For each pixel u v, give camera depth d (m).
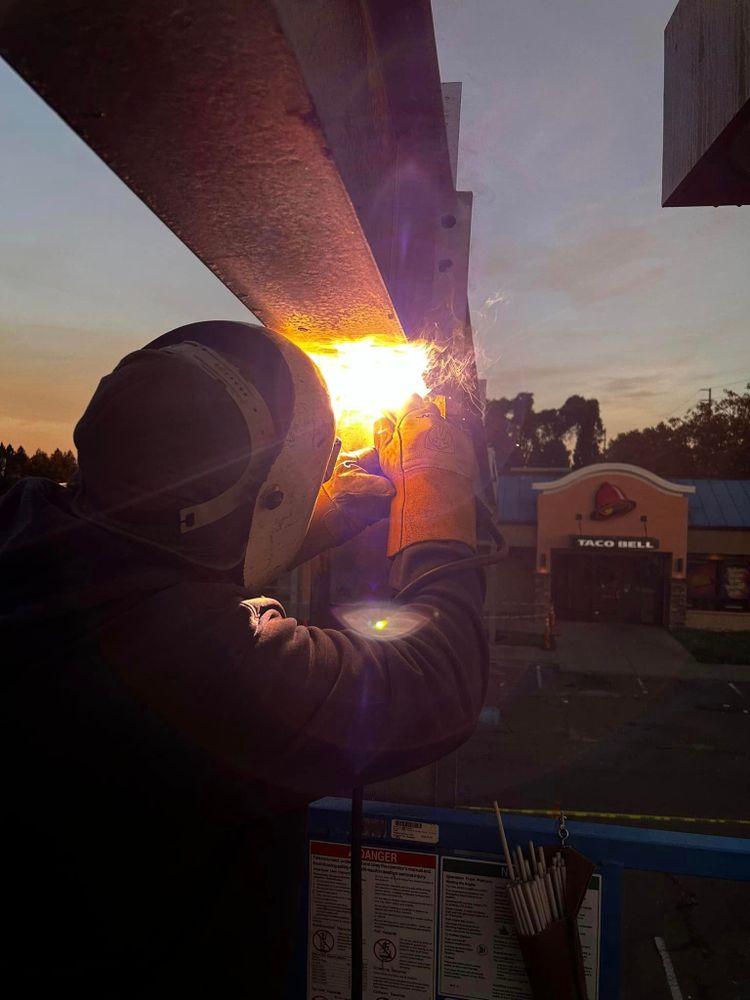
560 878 1.05
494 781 10.34
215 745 0.61
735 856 1.06
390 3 0.72
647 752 11.66
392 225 0.89
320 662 0.65
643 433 56.50
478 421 1.39
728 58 0.88
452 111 1.28
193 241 0.65
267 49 0.40
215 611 0.63
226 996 0.72
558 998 0.99
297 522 0.75
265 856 0.75
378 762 0.66
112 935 0.64
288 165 0.52
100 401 0.65
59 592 0.62
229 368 0.68
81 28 0.39
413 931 1.17
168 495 0.64
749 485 25.09
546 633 20.17
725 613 22.97
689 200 1.13
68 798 0.62
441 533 0.86
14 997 0.64
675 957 5.69
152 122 0.48
